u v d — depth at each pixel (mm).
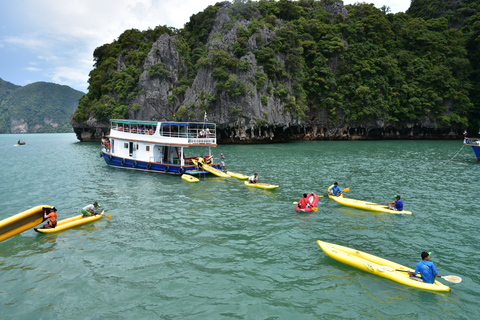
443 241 13555
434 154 48094
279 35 80375
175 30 97875
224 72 70375
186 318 8266
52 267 11148
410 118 87625
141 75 83375
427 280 9992
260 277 10445
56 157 47000
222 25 89812
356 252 11812
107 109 82750
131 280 10219
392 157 43844
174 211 17750
